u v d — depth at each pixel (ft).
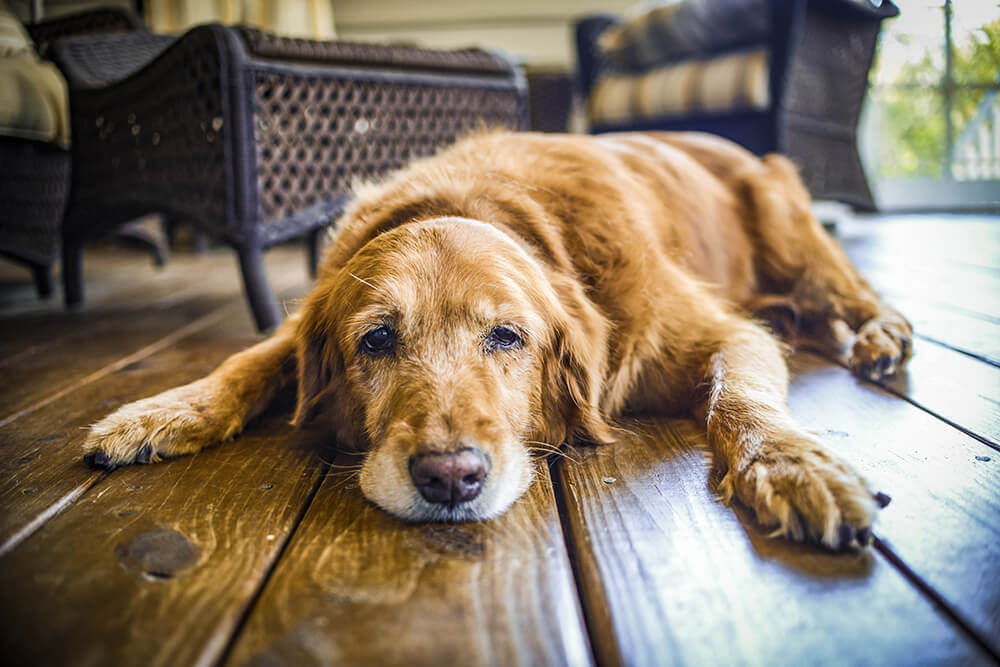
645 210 2.00
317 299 1.69
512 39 6.95
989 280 3.20
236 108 2.54
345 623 0.94
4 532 1.23
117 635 0.92
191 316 3.37
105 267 5.49
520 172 1.92
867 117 6.63
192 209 2.76
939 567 1.02
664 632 0.90
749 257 2.52
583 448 1.61
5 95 3.41
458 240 1.52
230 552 1.15
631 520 1.22
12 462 1.59
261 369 1.83
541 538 1.18
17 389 2.21
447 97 3.24
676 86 4.84
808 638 0.88
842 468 1.18
